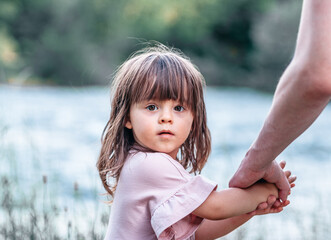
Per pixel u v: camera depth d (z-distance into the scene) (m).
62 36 29.14
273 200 1.56
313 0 0.98
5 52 28.83
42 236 2.88
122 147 1.71
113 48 30.75
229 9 33.91
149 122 1.65
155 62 1.70
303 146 9.44
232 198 1.51
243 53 33.50
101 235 2.88
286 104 1.07
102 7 30.92
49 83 28.45
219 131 11.42
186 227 1.58
